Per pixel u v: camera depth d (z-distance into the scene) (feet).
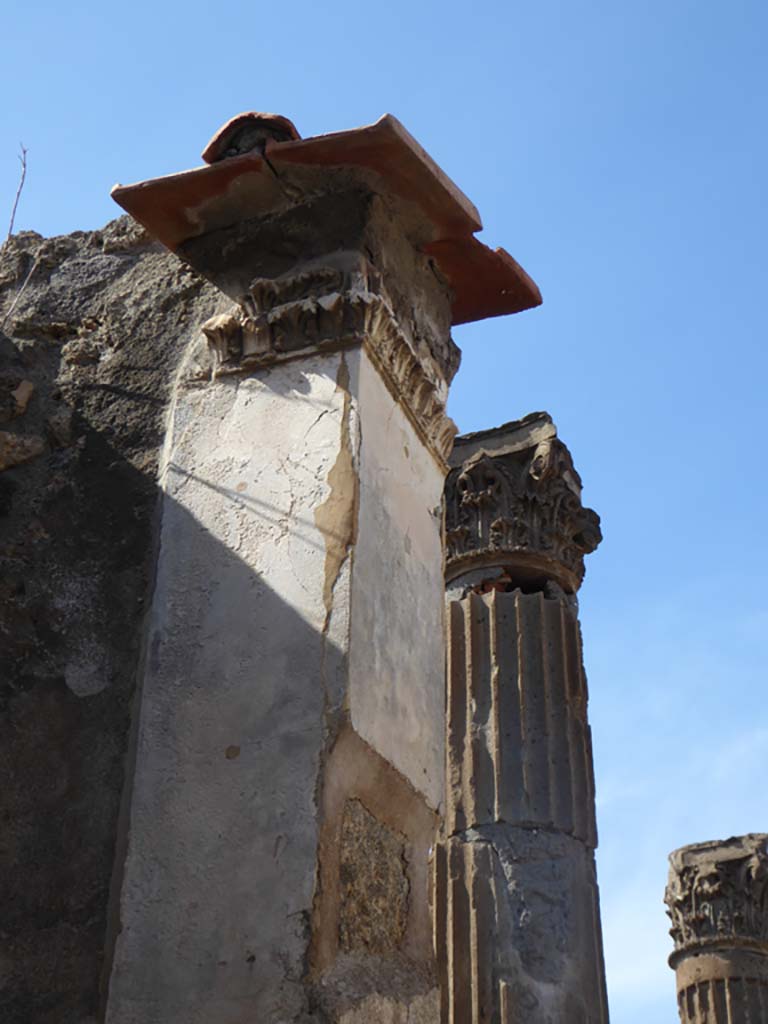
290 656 16.19
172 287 19.93
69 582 17.84
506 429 38.09
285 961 14.58
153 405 18.94
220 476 17.80
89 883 15.85
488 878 31.76
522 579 36.37
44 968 15.52
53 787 16.55
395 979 15.37
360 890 15.47
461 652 34.63
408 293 19.21
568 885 31.83
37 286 20.58
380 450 17.81
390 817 16.25
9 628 17.67
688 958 51.06
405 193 18.81
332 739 15.56
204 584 17.10
